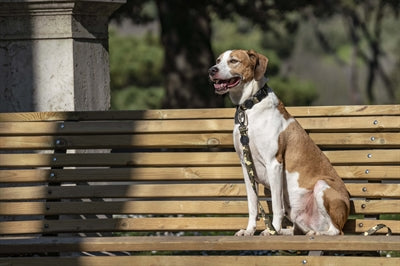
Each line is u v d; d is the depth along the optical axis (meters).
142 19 20.92
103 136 7.41
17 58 8.07
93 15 8.19
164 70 19.61
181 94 19.22
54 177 7.34
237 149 7.09
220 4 19.98
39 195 7.32
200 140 7.36
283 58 51.38
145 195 7.31
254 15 21.00
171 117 7.46
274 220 6.98
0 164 7.38
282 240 6.19
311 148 7.11
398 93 47.16
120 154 7.38
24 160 7.38
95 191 7.33
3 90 8.12
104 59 8.38
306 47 58.34
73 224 7.27
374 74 43.75
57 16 7.94
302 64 58.62
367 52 50.88
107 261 6.38
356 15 41.97
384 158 7.16
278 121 7.00
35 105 8.05
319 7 26.08
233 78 6.97
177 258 6.30
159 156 7.34
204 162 7.31
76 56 8.00
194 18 19.14
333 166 7.29
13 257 6.58
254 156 7.06
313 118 7.30
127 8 19.27
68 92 7.97
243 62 6.97
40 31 8.00
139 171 7.32
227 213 7.24
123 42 38.00
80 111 7.50
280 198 7.00
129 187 7.32
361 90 52.91
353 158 7.21
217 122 7.35
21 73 8.07
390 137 7.20
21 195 7.32
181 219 7.27
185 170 7.33
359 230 7.15
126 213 7.25
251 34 47.75
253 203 7.02
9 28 8.05
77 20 8.00
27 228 7.28
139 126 7.39
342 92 60.59
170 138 7.38
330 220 6.92
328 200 6.88
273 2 20.42
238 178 7.29
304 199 7.07
